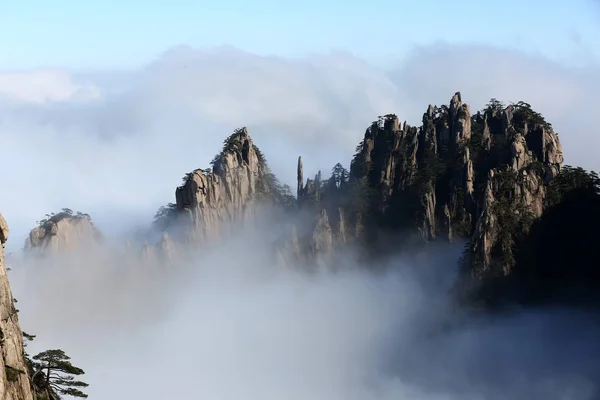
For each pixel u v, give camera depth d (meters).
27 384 84.25
